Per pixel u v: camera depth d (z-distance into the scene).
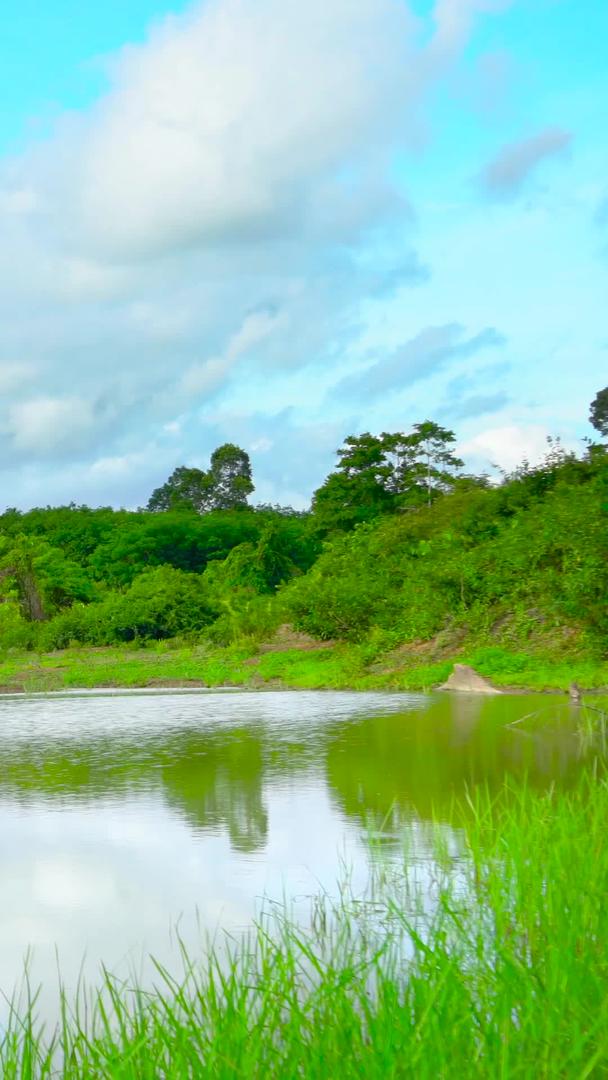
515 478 30.56
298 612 28.11
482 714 15.69
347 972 4.61
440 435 54.44
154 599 34.38
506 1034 3.76
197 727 15.09
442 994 4.23
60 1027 4.71
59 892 6.72
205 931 5.93
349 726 14.72
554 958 4.51
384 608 25.94
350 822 8.55
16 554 45.00
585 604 20.16
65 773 11.12
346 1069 3.70
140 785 10.34
